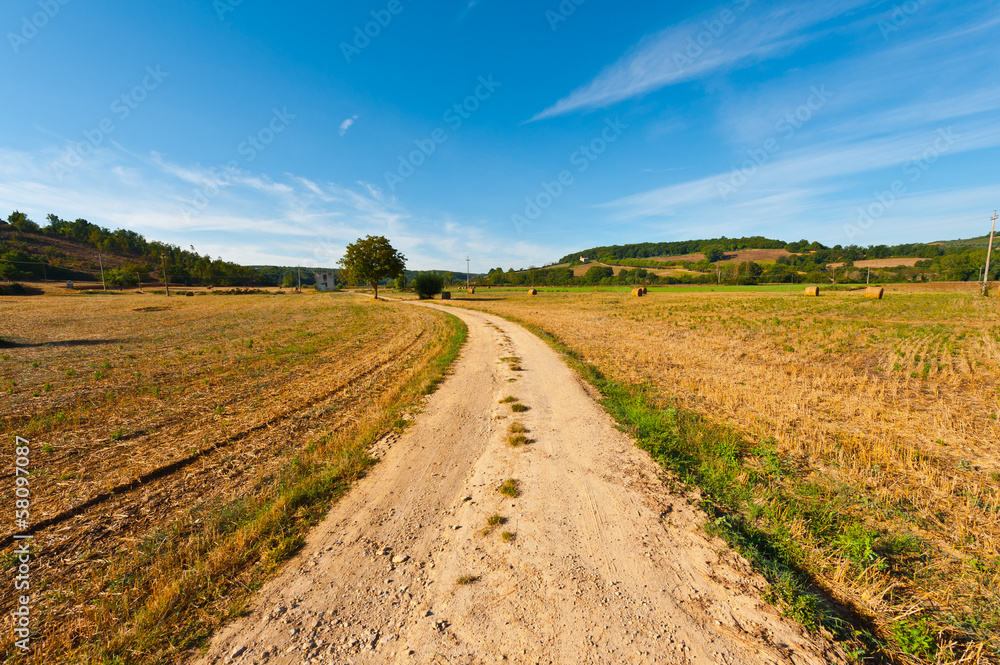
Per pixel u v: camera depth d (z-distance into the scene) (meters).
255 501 5.16
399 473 5.97
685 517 4.57
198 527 4.68
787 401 8.62
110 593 3.65
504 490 5.26
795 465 5.79
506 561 3.90
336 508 5.05
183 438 7.27
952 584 3.51
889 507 4.66
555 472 5.75
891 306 24.81
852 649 2.87
